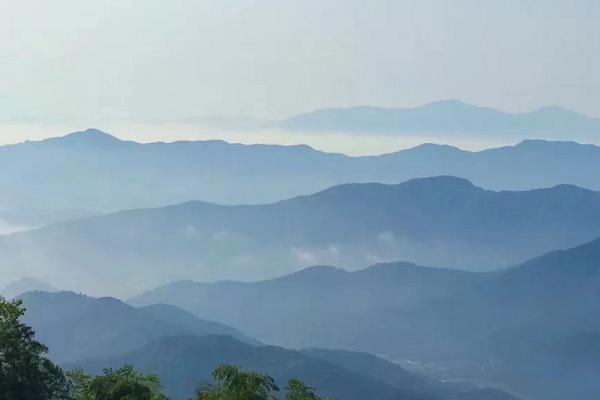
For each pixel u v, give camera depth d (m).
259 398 87.88
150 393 96.62
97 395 95.88
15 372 96.62
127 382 95.88
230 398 87.38
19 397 96.38
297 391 94.19
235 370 89.12
